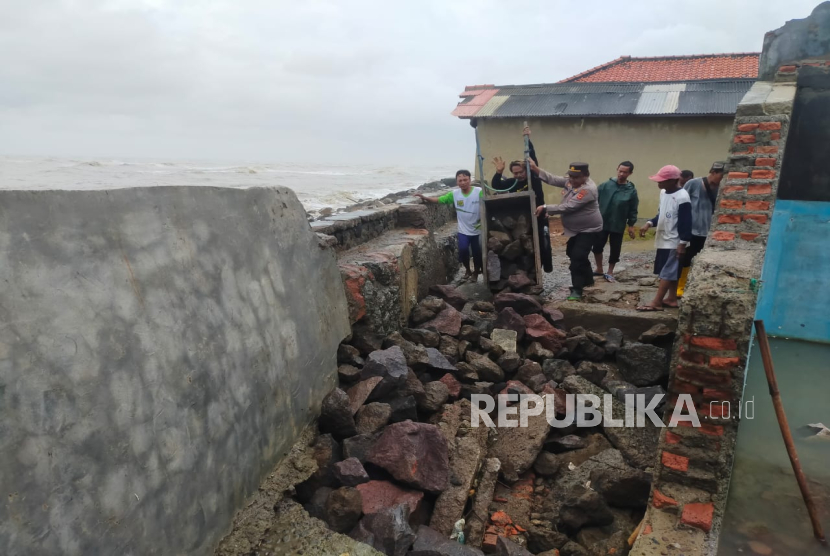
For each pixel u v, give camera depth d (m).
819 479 3.87
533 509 3.96
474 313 6.40
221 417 2.93
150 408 2.44
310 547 2.91
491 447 4.40
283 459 3.55
